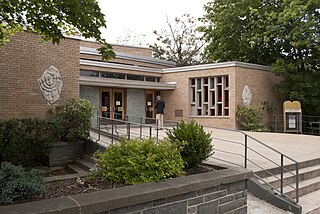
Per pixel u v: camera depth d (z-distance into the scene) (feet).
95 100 62.49
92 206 10.21
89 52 67.46
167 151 15.01
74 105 34.65
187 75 70.08
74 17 19.29
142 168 13.65
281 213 17.87
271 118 68.74
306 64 70.90
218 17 76.95
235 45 79.61
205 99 68.54
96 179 14.38
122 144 14.97
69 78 38.04
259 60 81.87
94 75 62.85
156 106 53.26
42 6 18.99
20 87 34.14
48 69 36.22
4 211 9.31
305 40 62.69
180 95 71.31
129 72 67.41
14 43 33.78
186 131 17.25
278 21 64.90
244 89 63.36
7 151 27.25
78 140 33.96
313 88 67.92
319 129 67.67
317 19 64.28
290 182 23.24
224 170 16.03
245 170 16.29
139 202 11.39
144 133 45.65
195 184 13.28
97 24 19.83
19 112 34.01
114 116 65.41
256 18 72.84
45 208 9.62
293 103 62.13
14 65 33.78
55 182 14.17
